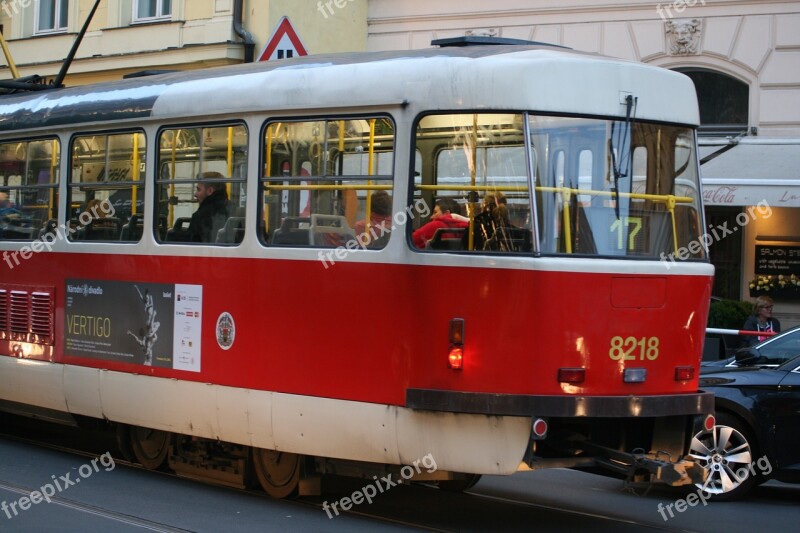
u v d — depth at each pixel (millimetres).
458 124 7984
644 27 18188
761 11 17453
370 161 8289
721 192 15914
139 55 21625
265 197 8906
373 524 8484
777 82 17406
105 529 8039
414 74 8133
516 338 7719
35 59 23531
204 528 8148
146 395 9727
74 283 10562
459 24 19656
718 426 10047
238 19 20453
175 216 9625
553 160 7875
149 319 9758
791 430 9914
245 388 8922
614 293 7902
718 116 18031
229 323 9047
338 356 8375
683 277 8266
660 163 8383
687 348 8289
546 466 7789
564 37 18734
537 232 7750
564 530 8562
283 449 8672
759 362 10461
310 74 8688
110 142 10289
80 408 10453
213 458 9781
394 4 20203
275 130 8859
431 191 8039
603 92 8086
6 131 11484
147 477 10156
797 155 16703
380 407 8141
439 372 7914
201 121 9383
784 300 17812
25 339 11156
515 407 7652
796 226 17781
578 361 7762
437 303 7926
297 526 8305
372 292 8211
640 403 7887
